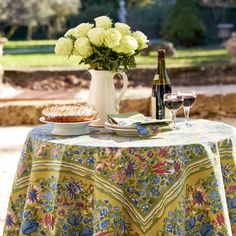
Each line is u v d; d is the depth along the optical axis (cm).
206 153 284
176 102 318
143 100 831
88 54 325
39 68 1152
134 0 2066
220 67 1241
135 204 275
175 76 1191
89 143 287
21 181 316
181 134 310
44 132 320
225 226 283
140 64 1312
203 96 845
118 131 307
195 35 1892
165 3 2064
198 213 286
